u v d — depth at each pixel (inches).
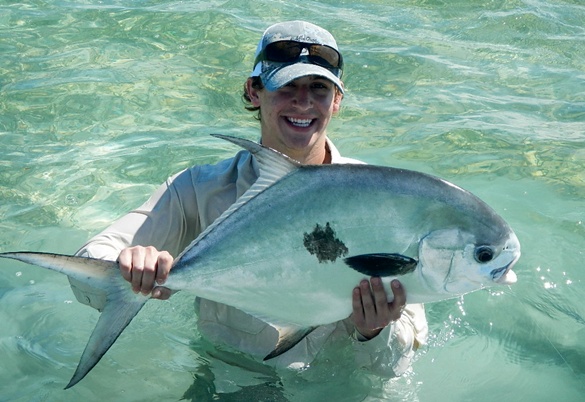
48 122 108.7
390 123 109.2
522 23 145.9
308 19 145.0
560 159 98.7
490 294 75.1
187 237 65.0
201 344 66.4
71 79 120.6
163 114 111.0
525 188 92.9
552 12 151.8
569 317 72.4
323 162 64.7
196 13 145.4
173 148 101.3
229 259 53.4
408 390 63.0
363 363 63.2
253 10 148.1
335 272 52.5
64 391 62.8
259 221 53.1
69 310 73.3
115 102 114.0
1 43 133.2
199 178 63.9
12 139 104.2
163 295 53.6
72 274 51.9
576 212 88.2
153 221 62.5
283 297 53.9
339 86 61.0
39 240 83.8
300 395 61.8
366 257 51.4
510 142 103.3
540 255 80.8
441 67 127.6
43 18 144.3
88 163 98.3
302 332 55.2
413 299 52.4
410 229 51.2
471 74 125.7
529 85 122.2
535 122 109.7
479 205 51.3
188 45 133.4
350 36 137.7
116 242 60.5
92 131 106.6
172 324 70.7
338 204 51.8
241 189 62.5
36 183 94.2
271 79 60.1
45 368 65.6
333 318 54.6
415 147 102.0
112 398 62.0
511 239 51.3
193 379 63.7
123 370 64.9
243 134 105.0
